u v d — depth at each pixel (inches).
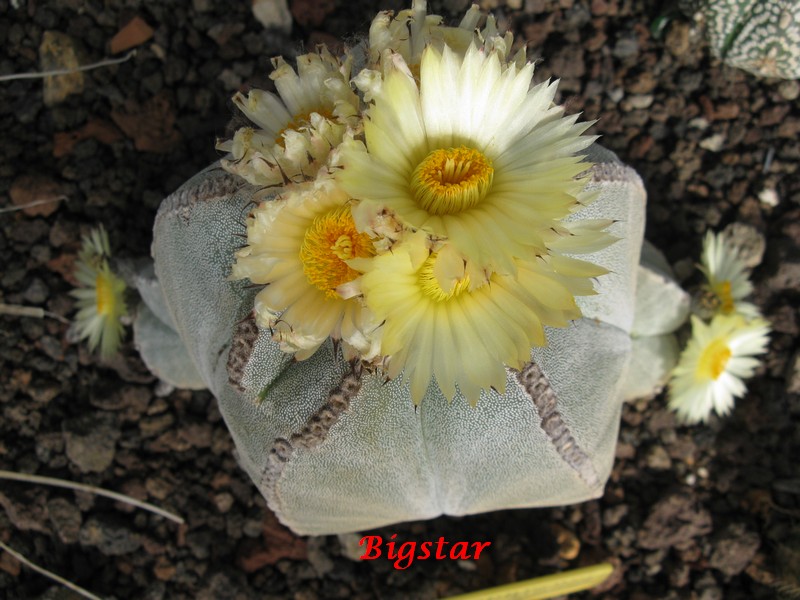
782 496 13.1
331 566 13.4
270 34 14.1
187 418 13.6
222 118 14.0
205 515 13.5
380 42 7.3
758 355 13.5
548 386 8.9
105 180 14.0
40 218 14.0
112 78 14.2
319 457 9.1
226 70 14.0
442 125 6.4
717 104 14.0
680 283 13.7
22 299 13.9
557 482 9.9
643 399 13.6
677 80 14.2
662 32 14.1
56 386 13.8
